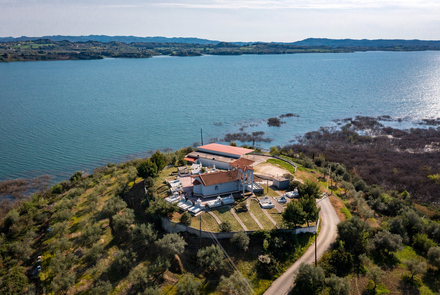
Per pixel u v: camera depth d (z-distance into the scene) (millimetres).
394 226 61219
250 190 68750
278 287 44812
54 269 48344
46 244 58219
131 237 54844
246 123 161375
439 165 101188
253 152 98750
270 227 54875
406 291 45219
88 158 113875
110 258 51531
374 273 45250
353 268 49688
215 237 52156
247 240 50000
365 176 96312
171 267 48500
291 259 50281
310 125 157125
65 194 84500
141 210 65250
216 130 148750
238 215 58500
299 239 54406
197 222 55562
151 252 51562
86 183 85938
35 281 49688
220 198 63281
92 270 48125
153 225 56469
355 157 111000
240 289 43219
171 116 175750
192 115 178000
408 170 99438
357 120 163375
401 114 177125
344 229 54312
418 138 129500
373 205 75375
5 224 66375
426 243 56969
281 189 72500
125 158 114438
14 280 48656
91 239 53688
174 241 49531
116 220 56969
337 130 146250
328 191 77250
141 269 48000
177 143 130250
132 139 134875
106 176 93312
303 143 128625
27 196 87312
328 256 50906
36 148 123000
